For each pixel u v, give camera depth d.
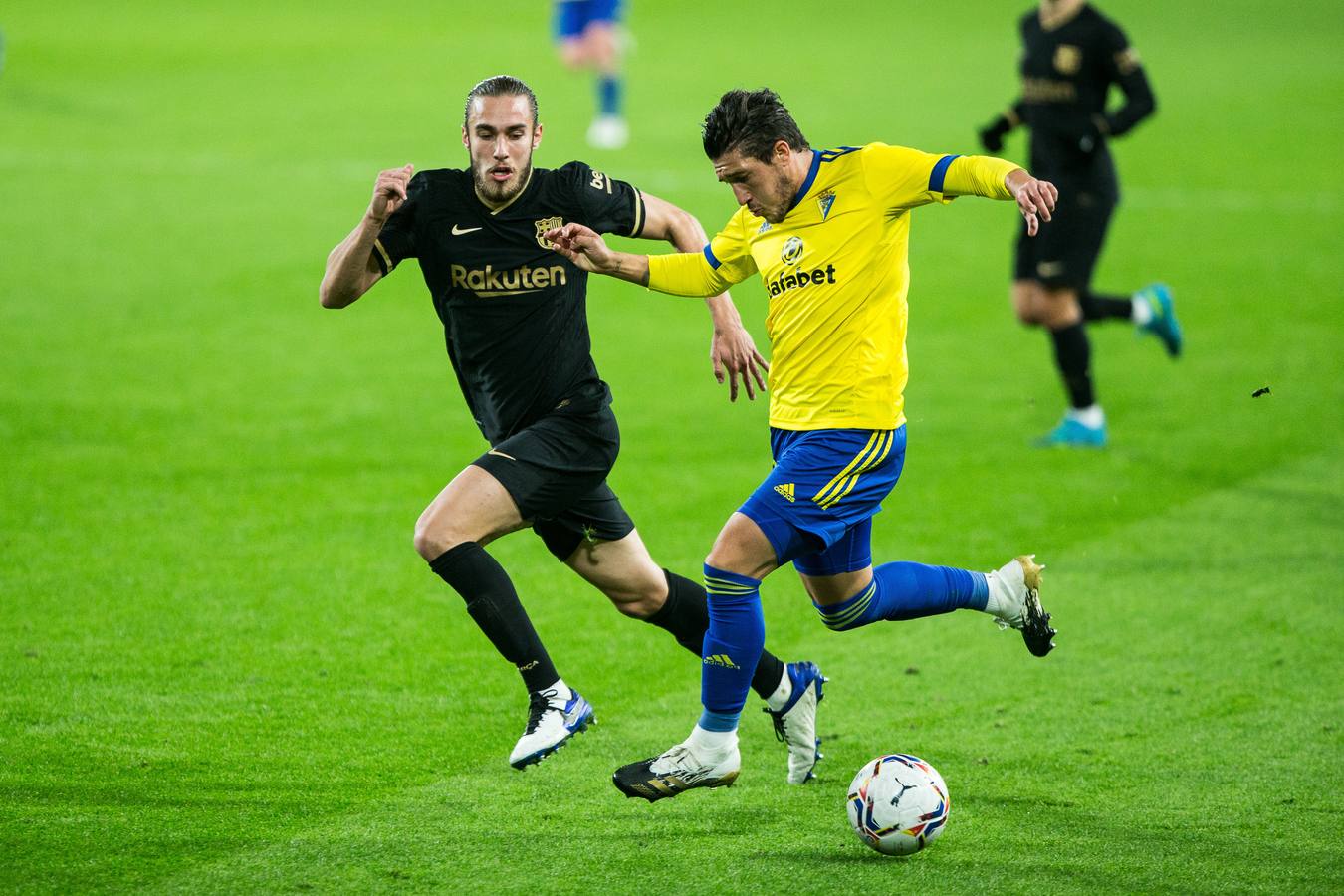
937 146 59.81
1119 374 36.59
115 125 63.16
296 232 48.03
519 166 16.17
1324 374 35.91
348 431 31.48
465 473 16.19
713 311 17.56
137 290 41.75
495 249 16.44
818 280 15.66
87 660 19.81
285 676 19.53
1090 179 30.56
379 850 14.59
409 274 44.94
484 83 16.33
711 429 32.22
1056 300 30.67
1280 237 49.56
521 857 14.50
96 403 32.66
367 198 52.25
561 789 16.33
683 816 15.65
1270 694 19.19
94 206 50.41
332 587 23.02
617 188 17.20
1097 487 28.66
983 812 15.69
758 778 16.88
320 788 16.14
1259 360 37.19
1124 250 48.16
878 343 15.68
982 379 36.06
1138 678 19.86
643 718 18.56
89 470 28.48
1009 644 21.34
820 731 18.25
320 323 39.78
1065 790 16.28
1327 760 17.03
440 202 16.52
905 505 27.69
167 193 52.38
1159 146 64.31
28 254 44.72
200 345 37.34
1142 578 23.86
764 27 95.88
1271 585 23.41
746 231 16.52
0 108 65.62
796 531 15.45
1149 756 17.27
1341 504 27.47
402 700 18.88
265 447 30.27
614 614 22.31
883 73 78.56
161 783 16.14
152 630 21.02
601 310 42.16
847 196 15.57
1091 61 30.17
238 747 17.23
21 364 35.12
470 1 103.56
